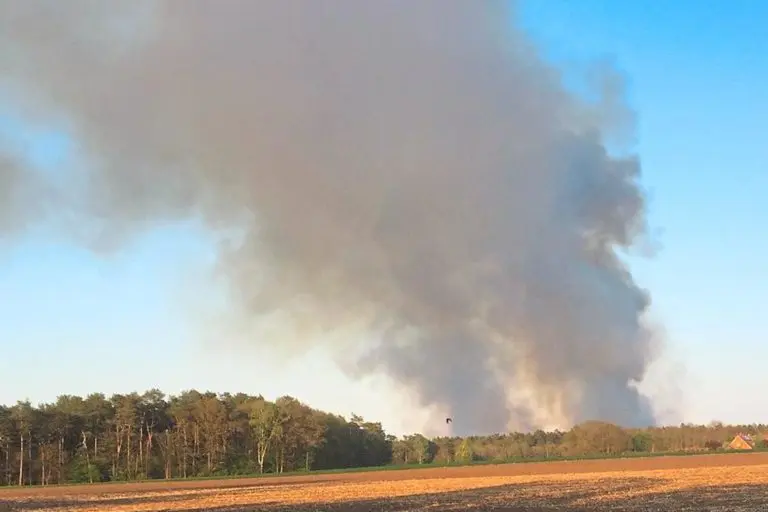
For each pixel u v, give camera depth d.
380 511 39.75
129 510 45.59
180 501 52.59
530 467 92.00
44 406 120.44
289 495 55.12
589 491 50.03
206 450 120.50
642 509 37.12
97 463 112.31
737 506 37.16
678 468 76.25
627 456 112.06
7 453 110.31
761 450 120.94
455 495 50.12
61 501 58.84
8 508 51.78
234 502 49.31
